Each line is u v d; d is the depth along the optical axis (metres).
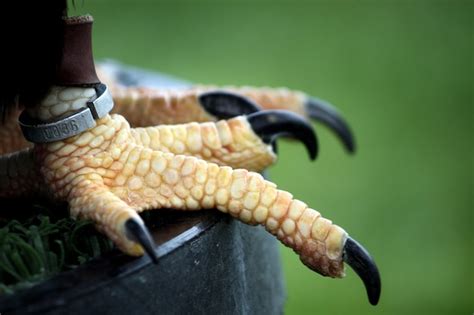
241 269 0.53
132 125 0.60
